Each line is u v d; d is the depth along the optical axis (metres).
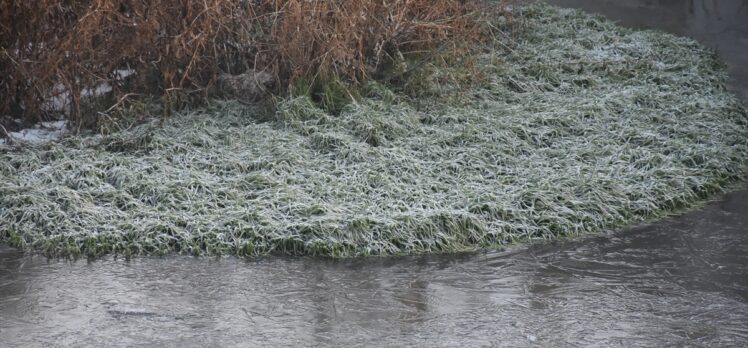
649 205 9.22
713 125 11.33
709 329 6.61
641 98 11.93
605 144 10.48
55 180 8.94
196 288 7.24
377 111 10.62
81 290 7.15
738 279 7.61
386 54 11.43
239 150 9.67
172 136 10.01
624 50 14.04
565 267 7.84
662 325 6.68
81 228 8.10
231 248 8.03
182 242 8.05
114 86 10.66
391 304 7.01
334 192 8.84
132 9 10.45
